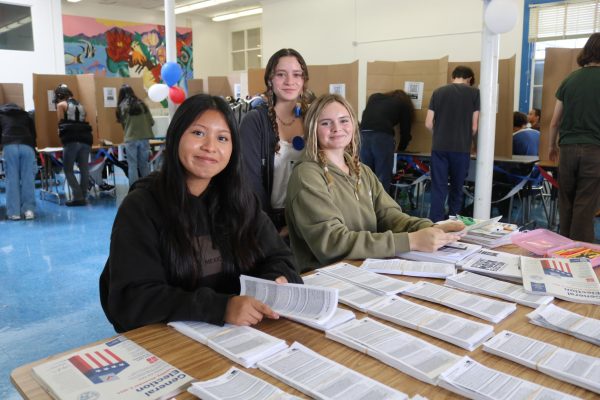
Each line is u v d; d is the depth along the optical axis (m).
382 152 4.92
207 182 1.21
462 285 1.25
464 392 0.76
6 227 4.94
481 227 1.82
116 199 6.44
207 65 13.56
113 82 6.79
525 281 1.25
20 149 5.16
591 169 3.15
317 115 1.68
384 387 0.77
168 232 1.13
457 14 8.16
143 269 1.07
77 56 11.25
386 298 1.16
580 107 3.15
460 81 4.35
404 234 1.55
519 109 7.69
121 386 0.79
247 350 0.89
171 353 0.91
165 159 1.14
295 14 10.62
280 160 2.00
